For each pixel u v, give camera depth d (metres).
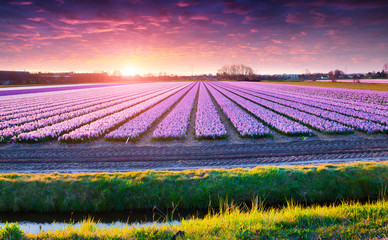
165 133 15.09
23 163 10.81
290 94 45.22
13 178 8.19
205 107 27.39
